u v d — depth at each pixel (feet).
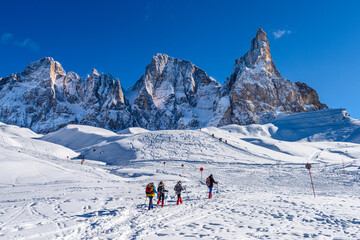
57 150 221.25
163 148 214.90
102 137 314.76
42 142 240.53
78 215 33.55
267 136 513.04
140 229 26.58
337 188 75.15
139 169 132.36
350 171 114.21
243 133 506.07
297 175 113.50
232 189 70.64
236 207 39.70
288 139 501.56
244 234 23.72
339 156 242.99
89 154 229.45
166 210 38.86
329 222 28.71
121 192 59.31
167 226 27.66
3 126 474.90
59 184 70.54
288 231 24.85
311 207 38.58
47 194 53.62
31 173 80.89
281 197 51.03
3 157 93.25
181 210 38.55
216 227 26.68
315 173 118.11
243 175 115.44
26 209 37.09
